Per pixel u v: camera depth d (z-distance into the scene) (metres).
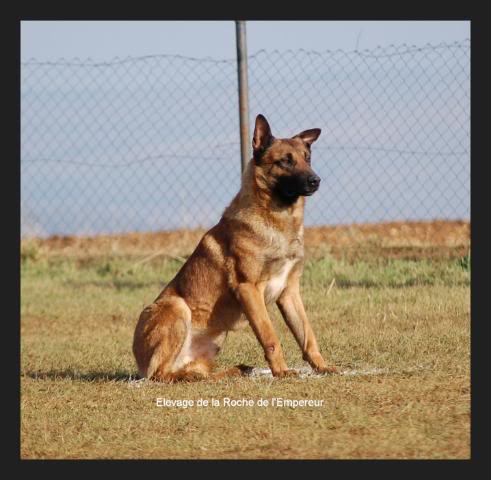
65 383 13.66
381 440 10.27
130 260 25.12
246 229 13.22
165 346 13.35
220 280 13.41
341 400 11.74
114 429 11.25
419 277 20.66
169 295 13.75
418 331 15.91
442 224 27.69
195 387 12.80
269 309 18.33
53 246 28.69
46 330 18.55
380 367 13.70
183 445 10.52
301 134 13.80
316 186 13.09
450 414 10.97
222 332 13.70
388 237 25.70
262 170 13.29
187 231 26.28
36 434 11.15
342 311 18.00
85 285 23.17
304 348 13.46
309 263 22.25
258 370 13.81
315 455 9.93
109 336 17.72
